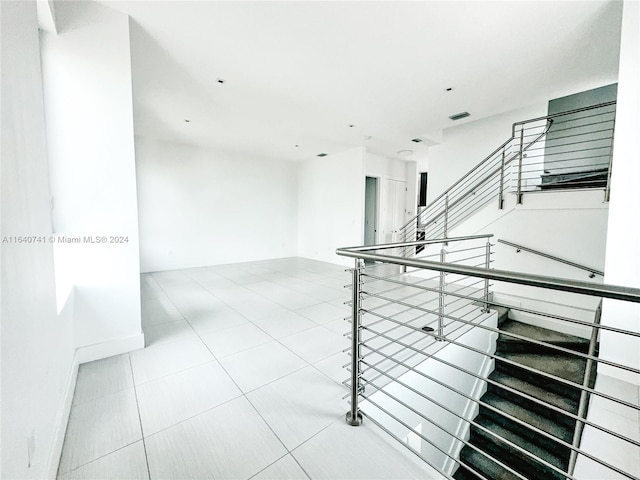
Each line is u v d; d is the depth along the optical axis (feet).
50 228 3.90
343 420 4.64
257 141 17.04
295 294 12.19
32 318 2.95
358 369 4.65
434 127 14.47
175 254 17.69
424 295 12.46
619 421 4.85
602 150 13.17
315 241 21.99
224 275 16.14
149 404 5.00
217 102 11.41
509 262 12.12
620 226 5.74
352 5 6.30
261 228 21.47
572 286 2.57
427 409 7.04
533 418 8.00
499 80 9.59
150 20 6.75
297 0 6.15
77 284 6.29
